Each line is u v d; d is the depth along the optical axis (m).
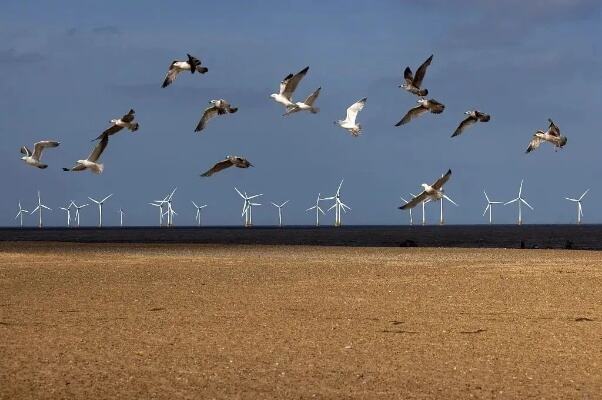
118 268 50.09
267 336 26.22
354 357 22.95
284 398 18.52
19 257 62.34
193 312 31.55
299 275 45.28
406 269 48.53
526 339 25.70
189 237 167.00
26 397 18.58
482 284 40.03
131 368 21.52
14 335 26.38
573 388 19.48
